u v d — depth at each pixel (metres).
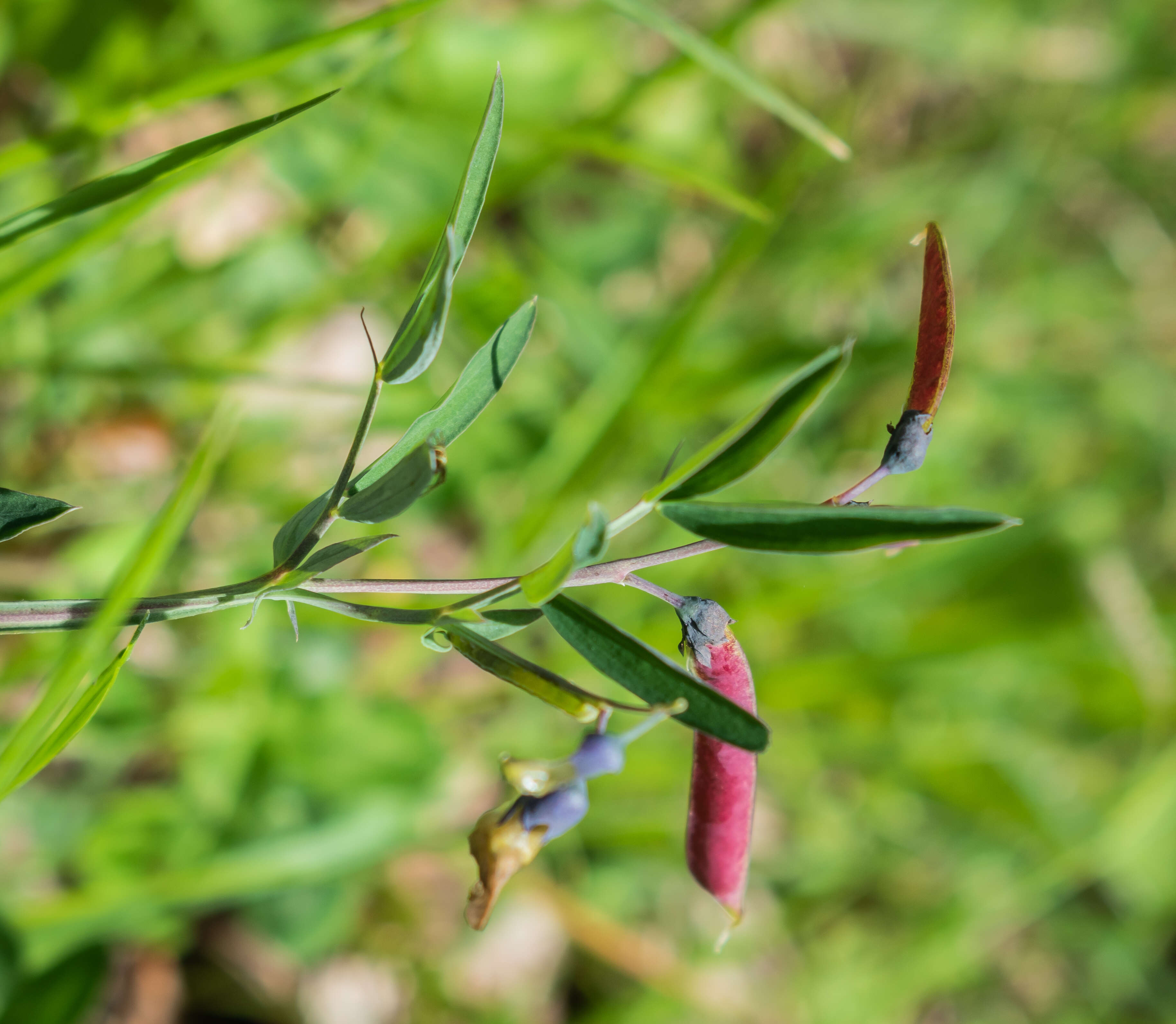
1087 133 0.79
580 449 0.55
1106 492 0.75
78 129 0.38
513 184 0.58
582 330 0.62
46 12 0.51
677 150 0.70
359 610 0.34
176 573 0.51
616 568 0.34
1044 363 0.77
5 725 0.46
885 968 0.67
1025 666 0.69
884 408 0.71
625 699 0.59
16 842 0.48
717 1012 0.62
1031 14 0.78
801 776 0.66
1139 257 0.83
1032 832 0.66
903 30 0.76
